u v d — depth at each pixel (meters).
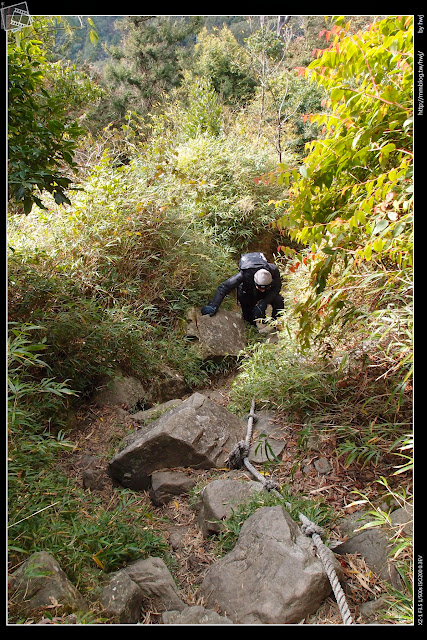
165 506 3.08
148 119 11.98
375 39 2.38
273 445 3.34
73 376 3.80
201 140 8.93
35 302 3.86
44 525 2.33
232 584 2.19
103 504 3.07
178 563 2.60
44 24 3.82
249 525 2.46
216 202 7.82
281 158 9.62
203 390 5.00
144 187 5.81
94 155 7.24
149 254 5.45
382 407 3.09
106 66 12.56
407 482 2.72
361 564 2.31
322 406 3.50
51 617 1.82
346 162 2.76
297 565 2.12
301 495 2.84
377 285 3.08
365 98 2.54
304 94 11.38
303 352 3.73
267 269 5.97
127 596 2.09
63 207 5.27
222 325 5.67
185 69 13.48
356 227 2.50
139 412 3.99
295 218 2.84
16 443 2.65
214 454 3.31
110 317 4.26
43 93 3.21
